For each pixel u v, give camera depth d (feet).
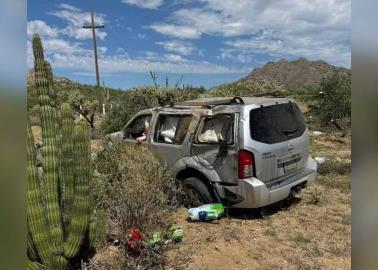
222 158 21.26
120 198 18.90
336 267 16.44
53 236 14.25
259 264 16.71
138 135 27.12
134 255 15.99
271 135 21.24
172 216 21.20
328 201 25.22
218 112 21.79
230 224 21.09
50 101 14.92
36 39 14.62
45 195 14.58
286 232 20.20
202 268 16.17
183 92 59.52
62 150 14.87
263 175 20.63
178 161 23.27
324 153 43.65
